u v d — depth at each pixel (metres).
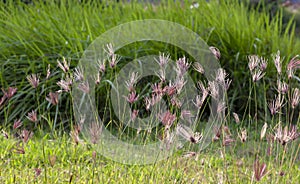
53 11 7.29
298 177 3.82
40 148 4.48
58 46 6.20
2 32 6.59
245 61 6.36
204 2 7.29
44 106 5.54
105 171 3.65
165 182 3.34
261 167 2.65
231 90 6.19
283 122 5.94
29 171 3.79
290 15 10.79
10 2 7.59
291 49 6.68
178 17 6.73
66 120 5.40
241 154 4.53
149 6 7.28
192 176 3.53
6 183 3.44
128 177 3.57
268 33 6.86
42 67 6.11
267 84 6.30
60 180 3.62
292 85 6.29
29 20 7.02
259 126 5.70
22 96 5.91
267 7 10.48
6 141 4.48
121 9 7.76
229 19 6.99
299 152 4.61
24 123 5.55
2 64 6.10
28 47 6.30
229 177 3.69
